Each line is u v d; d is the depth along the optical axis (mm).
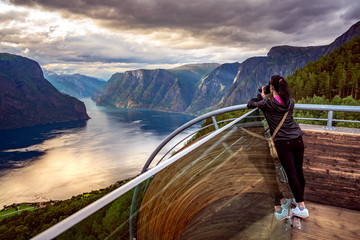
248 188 1423
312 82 71312
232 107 2568
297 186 1797
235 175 1396
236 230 1248
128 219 760
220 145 1376
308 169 2387
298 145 1846
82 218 630
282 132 1835
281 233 1533
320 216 2031
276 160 1842
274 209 1528
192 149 1137
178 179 1085
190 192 1121
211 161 1294
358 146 2189
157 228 894
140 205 841
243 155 1528
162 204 948
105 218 692
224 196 1275
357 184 2148
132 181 850
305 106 2754
